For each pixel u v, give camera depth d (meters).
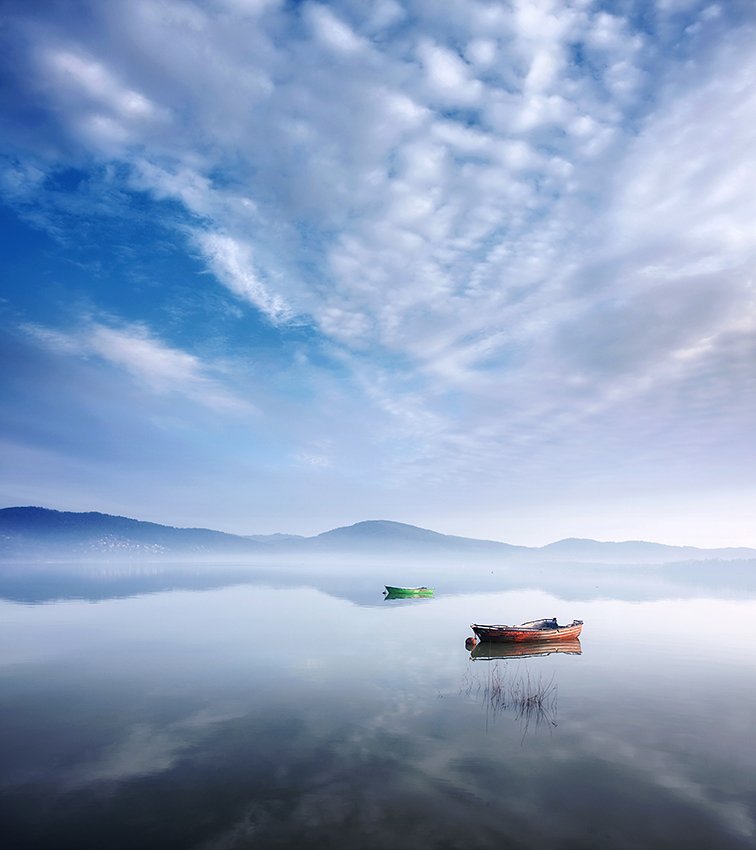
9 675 33.09
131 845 14.52
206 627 52.81
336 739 22.12
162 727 23.66
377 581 145.50
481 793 17.47
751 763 19.97
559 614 66.94
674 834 15.20
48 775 18.77
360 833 15.08
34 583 115.50
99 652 40.03
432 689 29.62
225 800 16.95
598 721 24.42
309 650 40.88
